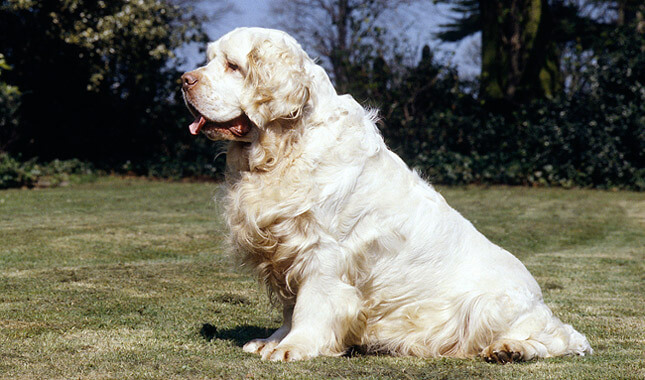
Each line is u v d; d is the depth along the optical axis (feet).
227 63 9.58
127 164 56.85
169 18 61.87
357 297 9.61
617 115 50.52
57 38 52.90
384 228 9.76
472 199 41.52
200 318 12.35
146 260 19.02
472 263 10.25
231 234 9.83
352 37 62.44
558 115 52.54
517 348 9.48
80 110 57.57
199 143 57.36
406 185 10.15
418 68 57.41
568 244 25.53
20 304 12.89
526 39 55.98
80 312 12.37
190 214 30.60
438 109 56.75
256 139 9.57
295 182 9.34
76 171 53.93
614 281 17.85
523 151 52.49
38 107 55.83
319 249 9.35
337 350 9.59
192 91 9.52
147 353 9.61
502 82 56.80
